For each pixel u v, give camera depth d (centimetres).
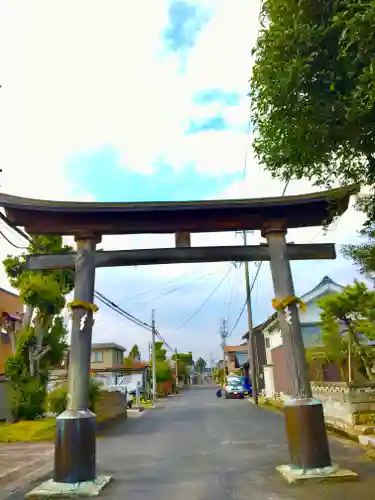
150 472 832
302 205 808
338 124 462
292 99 472
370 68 394
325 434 718
